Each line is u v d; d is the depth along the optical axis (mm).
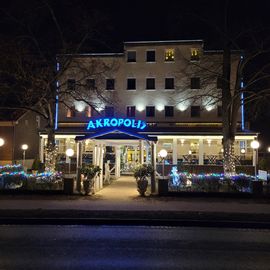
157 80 41906
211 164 37375
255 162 32031
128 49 42531
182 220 13000
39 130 37688
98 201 17344
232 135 24734
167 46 42188
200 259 8477
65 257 8477
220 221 12883
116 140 22141
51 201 17203
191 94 40812
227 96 24891
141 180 19312
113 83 42312
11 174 20719
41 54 24891
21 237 10742
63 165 35188
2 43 23938
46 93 24844
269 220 13117
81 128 40812
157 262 8164
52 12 24719
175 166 33969
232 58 39750
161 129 39344
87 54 41500
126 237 10867
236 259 8500
